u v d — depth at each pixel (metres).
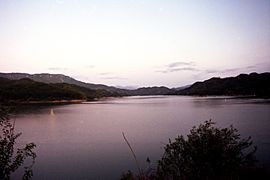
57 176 15.22
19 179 14.91
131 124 41.38
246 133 26.86
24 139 28.94
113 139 27.20
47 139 28.75
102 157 19.34
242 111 58.53
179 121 43.53
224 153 7.09
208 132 7.46
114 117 56.75
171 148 7.59
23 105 116.75
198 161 7.00
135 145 23.23
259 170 7.51
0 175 6.44
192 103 108.69
